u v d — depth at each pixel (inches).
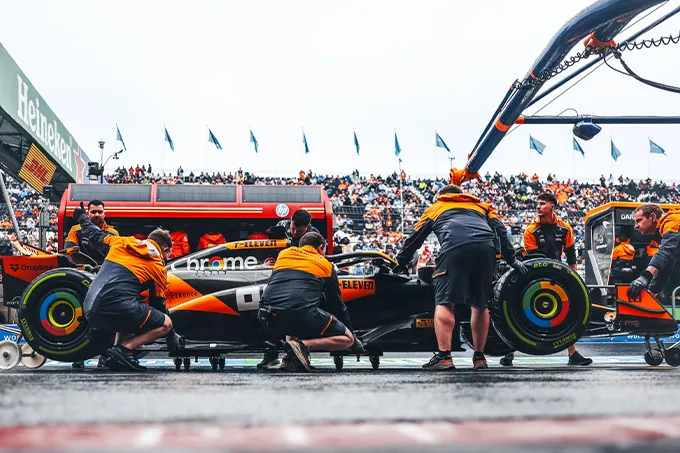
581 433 56.9
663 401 85.6
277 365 259.1
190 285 235.3
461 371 184.4
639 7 466.6
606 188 1378.0
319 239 206.8
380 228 981.8
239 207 514.3
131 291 197.6
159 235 212.1
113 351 198.5
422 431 58.5
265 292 201.5
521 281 208.7
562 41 502.0
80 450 47.8
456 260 197.8
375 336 226.5
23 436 55.5
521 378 138.3
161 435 56.4
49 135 682.2
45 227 493.4
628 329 236.2
